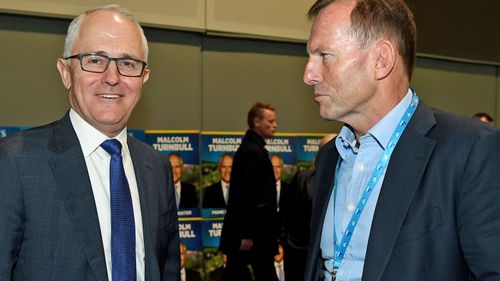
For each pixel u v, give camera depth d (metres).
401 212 1.13
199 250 4.05
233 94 4.55
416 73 5.58
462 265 1.12
